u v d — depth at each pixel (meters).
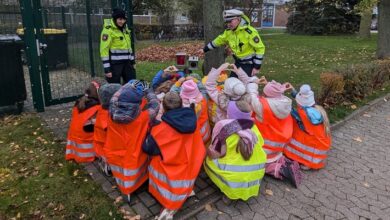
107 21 5.61
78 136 4.23
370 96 7.44
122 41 5.65
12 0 7.82
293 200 3.68
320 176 4.18
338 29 24.50
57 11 7.51
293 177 3.90
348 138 5.37
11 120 5.91
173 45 17.95
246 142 3.33
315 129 4.15
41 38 6.19
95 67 8.16
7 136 5.21
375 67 7.65
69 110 6.43
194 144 3.41
